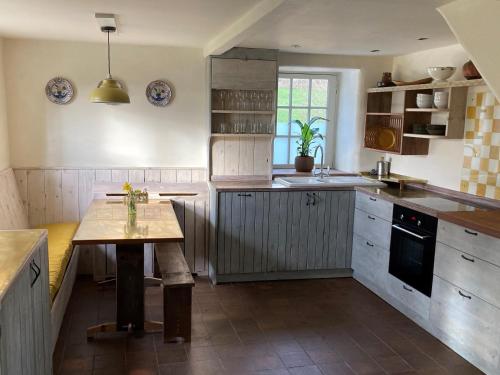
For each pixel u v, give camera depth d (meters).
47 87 4.64
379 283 4.31
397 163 5.16
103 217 3.78
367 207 4.50
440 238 3.46
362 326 3.75
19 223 4.32
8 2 3.02
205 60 4.91
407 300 3.88
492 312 2.98
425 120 4.62
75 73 4.69
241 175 5.04
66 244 4.04
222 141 4.95
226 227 4.51
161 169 4.99
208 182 4.88
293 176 5.23
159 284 4.27
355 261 4.77
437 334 3.57
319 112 5.72
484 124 3.94
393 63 5.26
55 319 3.21
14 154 4.67
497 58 2.27
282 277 4.75
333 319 3.87
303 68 5.25
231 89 4.76
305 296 4.34
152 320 3.75
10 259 2.05
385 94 5.21
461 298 3.25
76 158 4.82
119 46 4.75
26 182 4.71
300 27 3.63
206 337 3.51
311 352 3.32
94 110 4.78
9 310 1.80
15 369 1.90
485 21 2.32
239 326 3.70
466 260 3.20
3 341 1.72
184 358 3.20
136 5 3.04
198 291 4.40
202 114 5.02
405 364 3.20
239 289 4.47
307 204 4.64
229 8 3.06
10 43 4.52
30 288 2.18
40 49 4.58
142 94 4.86
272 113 4.88
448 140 4.36
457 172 4.25
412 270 3.81
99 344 3.36
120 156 4.91
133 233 3.30
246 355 3.26
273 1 2.60
